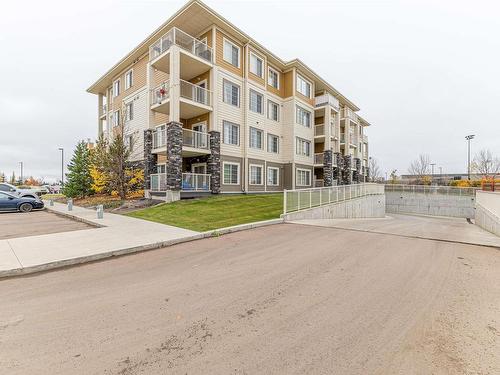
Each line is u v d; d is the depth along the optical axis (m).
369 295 4.15
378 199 25.72
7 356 2.66
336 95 32.25
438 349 2.77
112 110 27.06
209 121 19.17
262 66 23.30
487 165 50.69
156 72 21.47
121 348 2.80
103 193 23.64
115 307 3.76
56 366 2.52
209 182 18.84
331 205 16.89
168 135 16.66
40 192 35.78
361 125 43.53
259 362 2.57
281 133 25.64
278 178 25.06
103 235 8.37
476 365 2.52
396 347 2.80
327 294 4.19
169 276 5.06
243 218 11.82
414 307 3.74
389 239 8.44
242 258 6.27
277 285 4.57
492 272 5.24
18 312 3.63
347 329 3.16
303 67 25.89
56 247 6.87
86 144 25.17
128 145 22.41
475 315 3.51
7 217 13.50
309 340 2.94
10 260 5.73
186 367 2.50
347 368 2.48
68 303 3.91
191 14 18.19
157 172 19.69
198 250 7.05
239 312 3.61
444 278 4.89
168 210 13.60
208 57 19.12
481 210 15.86
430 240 8.34
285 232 9.62
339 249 7.09
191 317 3.47
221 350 2.77
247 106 21.53
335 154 30.50
